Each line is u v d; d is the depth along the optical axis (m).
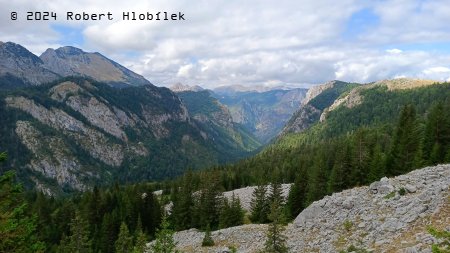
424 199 37.84
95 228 103.19
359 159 78.31
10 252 17.38
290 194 84.12
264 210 84.19
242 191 126.56
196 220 94.25
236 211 83.00
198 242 62.22
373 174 72.94
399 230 34.06
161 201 138.50
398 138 85.88
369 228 38.19
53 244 101.00
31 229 18.28
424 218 34.00
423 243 27.97
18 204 17.89
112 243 92.50
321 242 40.66
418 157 69.81
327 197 52.66
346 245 36.97
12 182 17.30
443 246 24.84
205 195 97.94
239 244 54.75
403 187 43.78
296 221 51.38
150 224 104.06
